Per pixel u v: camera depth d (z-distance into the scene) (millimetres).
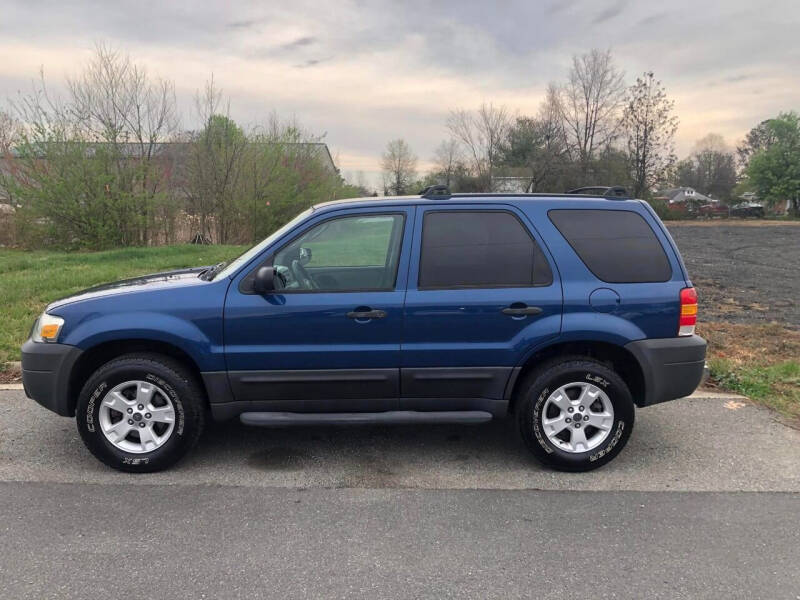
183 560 2893
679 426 4766
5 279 10227
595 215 4004
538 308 3826
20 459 4062
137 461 3834
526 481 3832
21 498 3518
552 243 3914
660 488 3734
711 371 5855
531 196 4062
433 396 3943
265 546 3029
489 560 2924
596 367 3871
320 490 3676
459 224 3951
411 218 3967
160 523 3248
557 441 3945
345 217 4000
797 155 56875
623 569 2855
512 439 4543
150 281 4277
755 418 4926
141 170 19141
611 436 3920
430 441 4488
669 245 3996
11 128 18109
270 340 3801
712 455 4230
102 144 18594
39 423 4695
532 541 3104
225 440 4461
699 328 8016
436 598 2623
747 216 57938
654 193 56406
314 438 4523
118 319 3762
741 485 3771
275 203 23875
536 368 3945
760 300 10617
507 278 3881
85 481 3754
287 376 3838
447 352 3840
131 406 3834
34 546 3000
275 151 23750
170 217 20859
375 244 3996
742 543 3098
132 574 2773
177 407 3824
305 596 2625
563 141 53875
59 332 3801
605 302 3852
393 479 3846
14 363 5992
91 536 3104
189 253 16219
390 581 2744
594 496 3623
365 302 3797
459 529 3223
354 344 3820
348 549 3012
